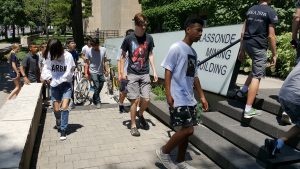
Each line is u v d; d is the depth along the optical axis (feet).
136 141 19.33
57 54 19.19
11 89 41.78
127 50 19.90
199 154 16.97
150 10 72.43
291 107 12.15
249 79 17.54
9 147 12.69
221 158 15.17
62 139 19.56
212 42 22.98
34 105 19.69
